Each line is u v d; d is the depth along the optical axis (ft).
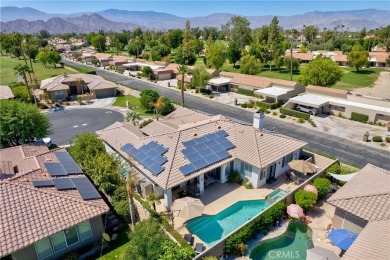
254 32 585.22
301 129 160.97
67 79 238.27
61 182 80.94
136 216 84.84
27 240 61.93
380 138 142.10
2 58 460.14
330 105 185.26
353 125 166.40
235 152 103.50
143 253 63.41
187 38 394.93
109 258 71.10
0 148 120.37
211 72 265.54
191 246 73.41
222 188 100.73
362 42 523.29
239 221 84.94
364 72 341.82
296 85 212.84
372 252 55.67
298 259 71.20
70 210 70.74
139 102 214.07
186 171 90.58
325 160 113.91
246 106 201.67
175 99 225.76
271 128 161.79
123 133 119.44
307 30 631.97
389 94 235.61
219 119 127.13
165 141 103.35
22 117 119.75
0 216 64.54
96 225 74.79
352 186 79.15
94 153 108.37
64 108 204.85
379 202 68.54
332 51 528.22
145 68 302.25
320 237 77.36
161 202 92.73
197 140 104.53
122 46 599.16
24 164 93.09
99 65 404.16
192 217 76.74
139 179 96.02
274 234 78.54
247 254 71.77
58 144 143.23
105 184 91.45
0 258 58.29
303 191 86.58
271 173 105.60
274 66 387.14
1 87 213.05
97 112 194.39
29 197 70.49
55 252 69.21
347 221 74.08
